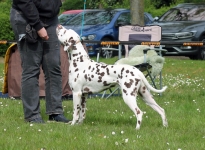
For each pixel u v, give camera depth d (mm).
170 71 18766
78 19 23656
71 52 8883
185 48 21281
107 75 8578
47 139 7820
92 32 22438
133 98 8398
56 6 9281
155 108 8719
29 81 9250
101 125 9008
